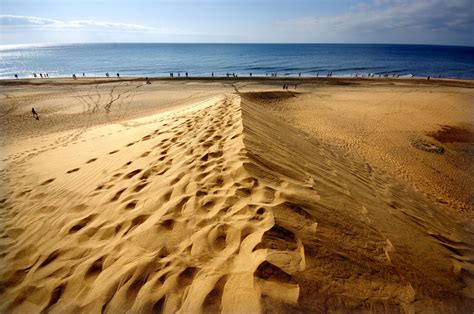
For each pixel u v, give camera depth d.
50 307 1.86
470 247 3.38
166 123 7.30
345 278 1.73
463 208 6.09
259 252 1.79
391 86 32.53
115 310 1.67
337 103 20.94
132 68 72.56
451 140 11.93
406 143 11.24
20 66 83.62
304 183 3.14
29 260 2.40
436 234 3.45
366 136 11.89
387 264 2.06
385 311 1.59
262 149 3.86
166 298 1.65
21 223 3.12
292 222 2.13
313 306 1.48
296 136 6.92
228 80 38.31
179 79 39.34
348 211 2.77
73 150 6.63
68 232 2.66
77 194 3.53
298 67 71.62
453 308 1.85
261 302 1.45
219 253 1.91
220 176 2.94
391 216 3.35
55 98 24.16
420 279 2.04
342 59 101.75
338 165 5.48
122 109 19.92
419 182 7.40
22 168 5.57
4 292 2.06
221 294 1.57
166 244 2.09
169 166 3.60
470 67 77.81
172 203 2.58
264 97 22.03
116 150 5.40
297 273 1.64
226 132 4.60
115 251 2.17
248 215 2.22
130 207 2.79
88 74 60.94
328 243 2.03
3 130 14.40
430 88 30.48
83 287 1.92
